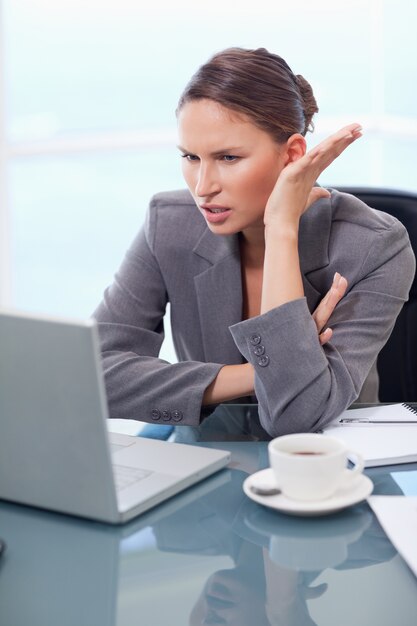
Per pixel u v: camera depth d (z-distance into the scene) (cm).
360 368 147
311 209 161
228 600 89
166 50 518
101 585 93
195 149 145
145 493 111
